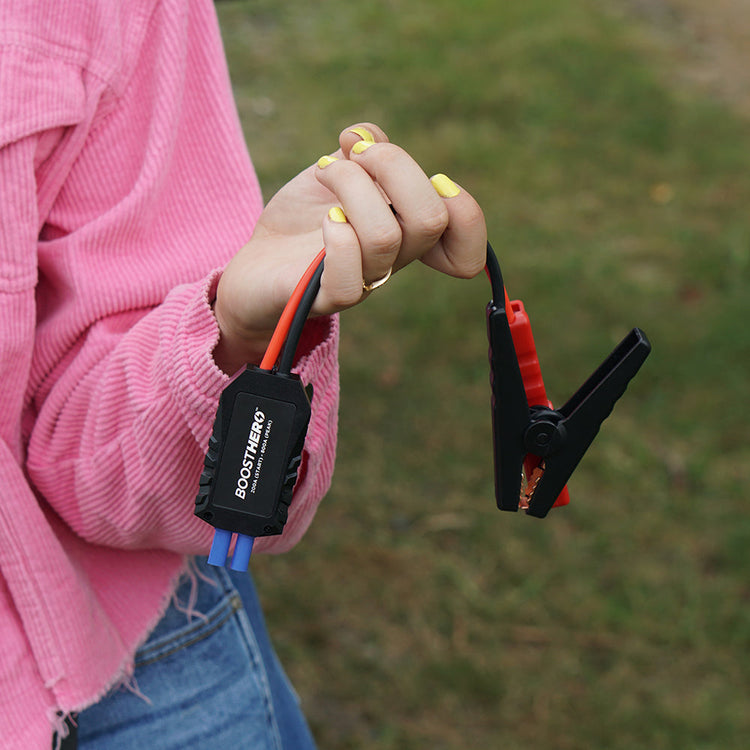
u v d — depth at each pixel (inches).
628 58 216.7
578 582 99.7
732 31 234.5
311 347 31.6
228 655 42.6
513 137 183.5
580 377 125.3
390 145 25.8
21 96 33.9
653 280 144.4
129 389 32.4
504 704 88.6
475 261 26.5
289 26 220.5
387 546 102.7
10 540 34.5
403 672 90.9
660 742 86.2
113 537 37.4
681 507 108.3
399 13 231.9
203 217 39.4
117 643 38.7
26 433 38.3
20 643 35.1
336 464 111.5
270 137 177.3
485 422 118.2
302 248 29.0
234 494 27.4
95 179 37.2
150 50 37.9
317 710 87.6
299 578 98.8
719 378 125.6
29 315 34.8
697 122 191.9
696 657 93.3
